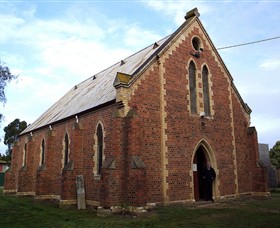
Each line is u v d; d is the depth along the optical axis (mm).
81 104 23672
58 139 24797
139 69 17422
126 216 14734
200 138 19766
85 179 19781
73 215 15891
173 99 18703
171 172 17562
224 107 22250
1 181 53344
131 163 15445
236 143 22516
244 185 22172
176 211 15695
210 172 19922
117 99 16656
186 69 20062
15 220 14648
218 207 17312
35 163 29094
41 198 23859
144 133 16844
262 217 13648
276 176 34031
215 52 22656
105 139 18203
